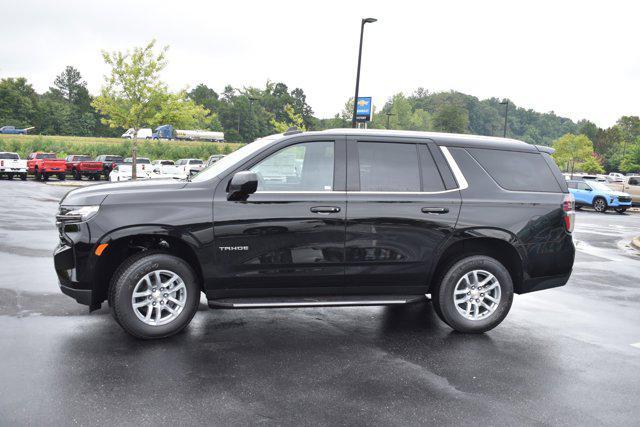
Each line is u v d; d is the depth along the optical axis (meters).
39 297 6.25
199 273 5.12
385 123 147.88
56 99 159.25
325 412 3.54
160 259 4.82
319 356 4.62
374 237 5.11
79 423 3.30
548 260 5.49
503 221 5.33
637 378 4.33
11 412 3.42
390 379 4.15
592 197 27.53
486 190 5.38
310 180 5.08
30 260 8.49
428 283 5.31
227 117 149.38
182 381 3.99
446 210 5.23
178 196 4.85
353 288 5.21
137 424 3.31
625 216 25.50
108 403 3.59
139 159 40.69
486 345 5.06
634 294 7.55
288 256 4.98
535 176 5.57
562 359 4.73
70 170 38.75
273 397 3.76
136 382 3.95
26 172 36.22
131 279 4.76
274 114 162.38
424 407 3.66
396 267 5.18
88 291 4.77
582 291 7.64
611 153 141.75
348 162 5.16
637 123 173.88
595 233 16.53
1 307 5.82
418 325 5.66
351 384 4.03
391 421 3.44
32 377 3.98
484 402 3.78
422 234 5.19
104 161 40.22
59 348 4.61
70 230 4.78
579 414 3.63
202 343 4.88
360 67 26.45
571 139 113.62
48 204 18.25
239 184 4.64
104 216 4.72
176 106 31.92
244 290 5.02
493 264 5.35
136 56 30.83
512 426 3.42
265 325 5.51
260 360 4.48
